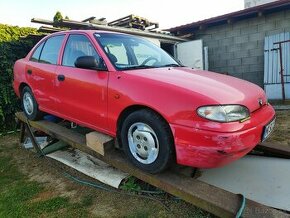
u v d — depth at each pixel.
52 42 4.22
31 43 7.45
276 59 8.66
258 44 9.16
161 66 3.52
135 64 3.41
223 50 9.95
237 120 2.48
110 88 3.07
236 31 9.55
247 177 3.21
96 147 3.37
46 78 4.04
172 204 3.01
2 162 4.69
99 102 3.22
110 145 3.33
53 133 4.20
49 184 3.74
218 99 2.49
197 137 2.46
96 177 3.55
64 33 4.03
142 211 2.94
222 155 2.41
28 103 4.71
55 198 3.36
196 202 2.57
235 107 2.50
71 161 4.06
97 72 3.28
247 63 9.49
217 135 2.38
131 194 3.25
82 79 3.41
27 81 4.51
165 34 10.15
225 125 2.40
